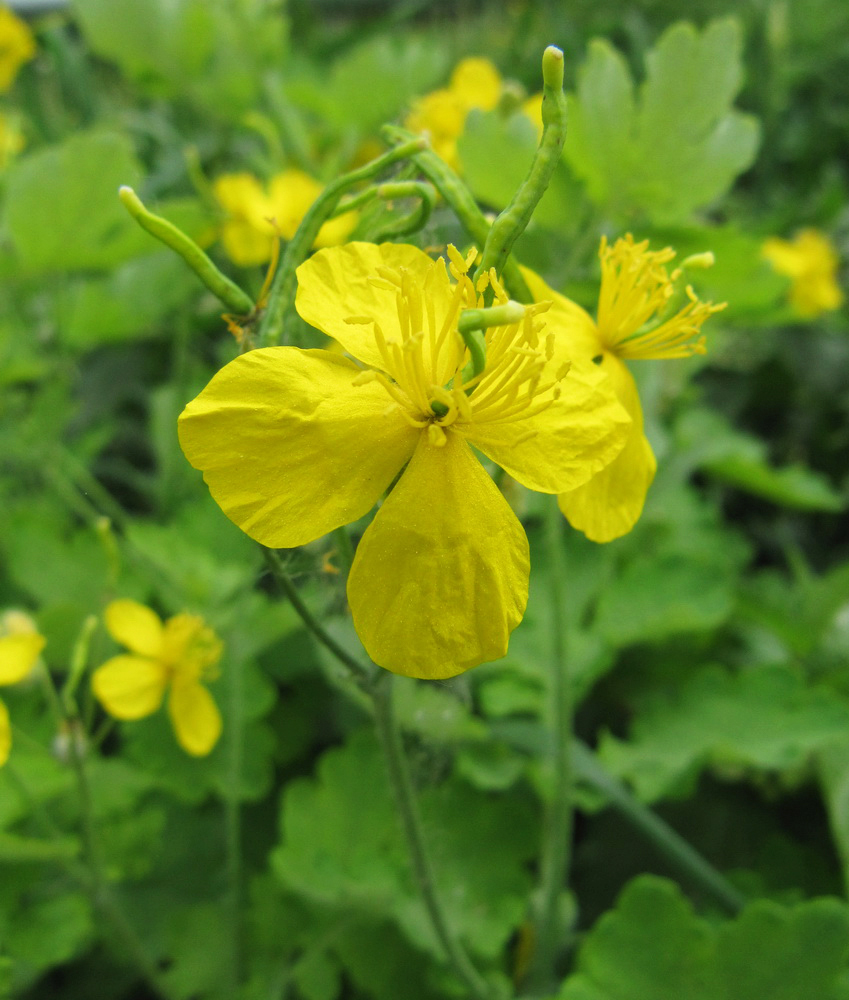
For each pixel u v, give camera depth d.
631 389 0.07
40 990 0.10
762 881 0.10
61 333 0.14
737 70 0.09
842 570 0.13
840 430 0.19
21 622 0.09
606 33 0.21
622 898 0.08
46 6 0.22
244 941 0.10
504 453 0.06
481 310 0.05
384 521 0.05
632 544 0.14
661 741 0.10
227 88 0.16
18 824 0.09
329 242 0.10
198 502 0.12
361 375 0.05
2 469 0.14
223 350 0.13
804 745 0.10
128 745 0.10
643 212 0.10
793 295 0.17
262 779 0.10
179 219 0.11
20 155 0.16
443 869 0.09
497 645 0.05
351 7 0.26
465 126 0.09
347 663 0.06
